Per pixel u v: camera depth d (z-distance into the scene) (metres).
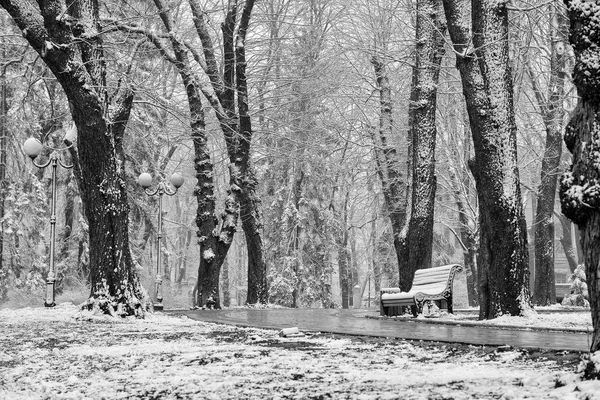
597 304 4.86
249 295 29.36
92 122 16.09
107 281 16.31
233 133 28.00
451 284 18.20
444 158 34.47
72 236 35.22
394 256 42.56
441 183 36.03
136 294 16.72
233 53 28.23
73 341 10.27
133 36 26.08
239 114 28.09
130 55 23.83
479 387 4.84
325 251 45.09
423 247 21.38
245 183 28.27
